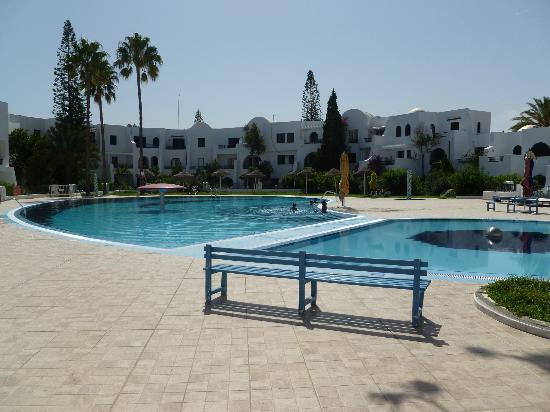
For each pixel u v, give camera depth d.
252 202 38.78
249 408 3.70
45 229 16.25
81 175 52.00
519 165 45.53
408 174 38.47
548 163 42.19
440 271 9.98
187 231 20.20
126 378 4.23
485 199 35.47
